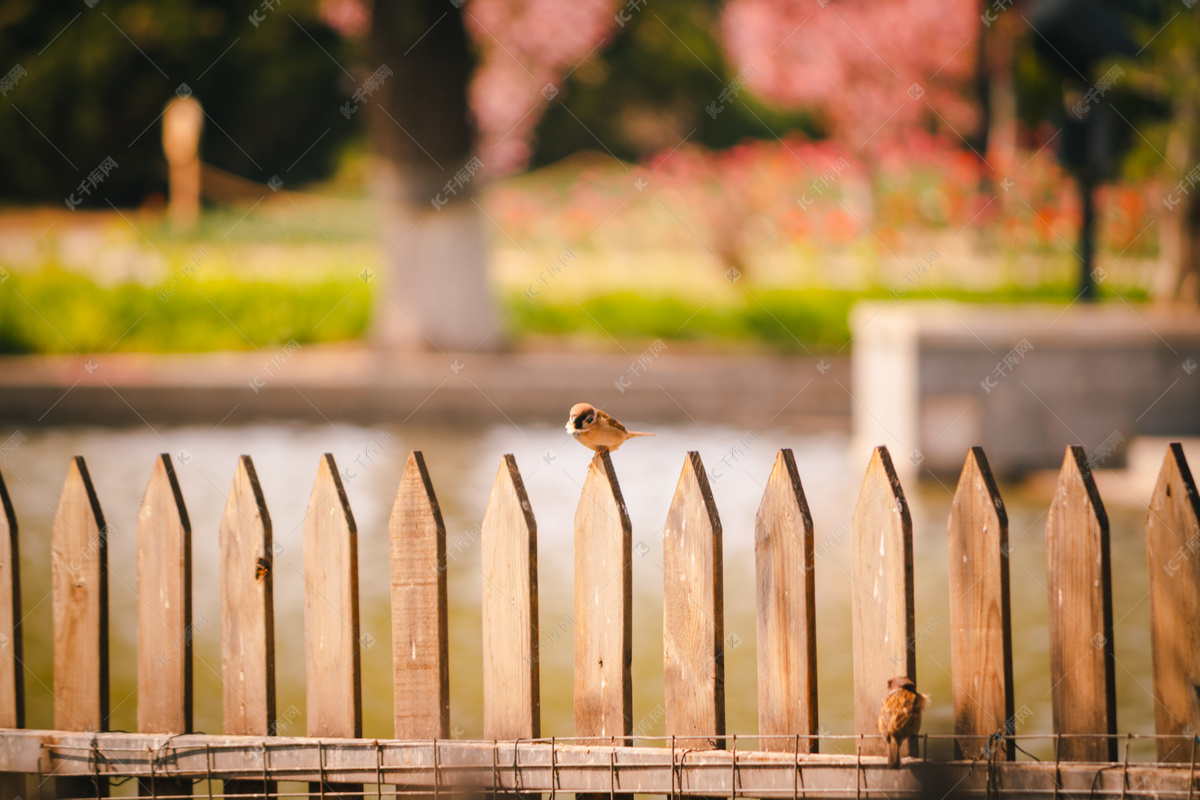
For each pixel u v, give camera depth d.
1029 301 20.39
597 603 3.52
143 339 20.75
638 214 27.83
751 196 24.53
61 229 34.84
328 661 3.73
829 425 17.47
